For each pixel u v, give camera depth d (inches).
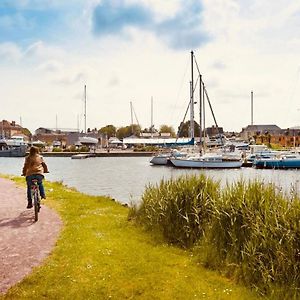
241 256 294.7
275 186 340.2
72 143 5511.8
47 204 539.8
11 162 3198.8
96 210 507.2
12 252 313.0
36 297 231.6
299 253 259.0
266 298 248.1
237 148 3848.4
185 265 300.2
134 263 292.4
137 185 1405.0
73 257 298.8
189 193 394.0
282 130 5703.7
